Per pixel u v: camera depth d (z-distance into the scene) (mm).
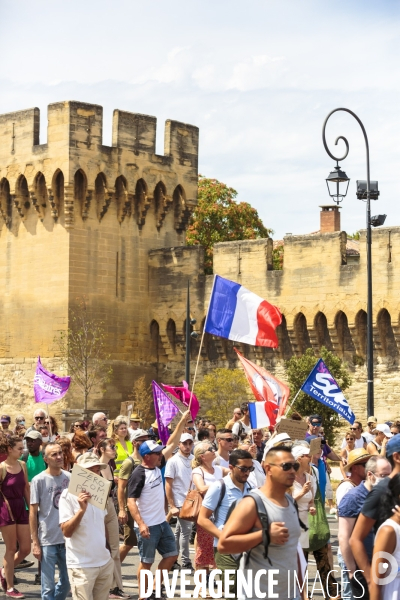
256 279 70312
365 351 66125
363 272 65500
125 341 73500
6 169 73688
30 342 72688
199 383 70875
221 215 106000
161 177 75125
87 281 71625
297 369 62625
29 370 72500
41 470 27297
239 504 14453
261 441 31531
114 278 73000
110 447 24453
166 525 22453
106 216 72562
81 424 33188
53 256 71562
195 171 77312
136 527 22328
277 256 106812
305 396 61594
